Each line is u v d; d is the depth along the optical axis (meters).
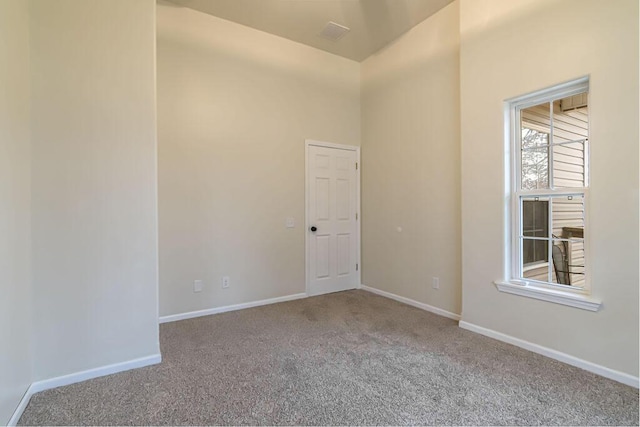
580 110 2.21
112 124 2.11
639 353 1.88
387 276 3.97
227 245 3.41
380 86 4.04
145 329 2.22
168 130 3.09
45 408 1.74
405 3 3.14
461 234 3.02
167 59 3.09
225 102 3.39
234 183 3.45
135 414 1.69
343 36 3.74
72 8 1.99
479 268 2.77
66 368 1.98
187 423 1.62
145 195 2.22
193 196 3.22
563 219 2.31
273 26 3.52
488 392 1.87
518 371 2.11
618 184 1.96
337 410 1.72
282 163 3.78
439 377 2.04
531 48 2.37
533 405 1.74
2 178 1.54
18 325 1.70
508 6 2.51
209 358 2.32
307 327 2.94
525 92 2.41
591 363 2.08
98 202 2.08
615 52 1.95
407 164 3.69
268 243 3.68
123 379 2.04
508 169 2.59
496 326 2.65
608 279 2.00
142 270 2.22
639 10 1.86
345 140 4.27
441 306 3.30
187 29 3.18
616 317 1.97
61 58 1.96
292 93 3.84
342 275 4.27
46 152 1.92
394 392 1.88
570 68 2.15
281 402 1.79
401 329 2.89
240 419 1.65
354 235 4.35
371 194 4.21
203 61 3.27
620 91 1.94
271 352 2.42
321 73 4.06
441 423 1.61
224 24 3.38
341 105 4.23
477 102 2.75
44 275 1.92
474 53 2.77
